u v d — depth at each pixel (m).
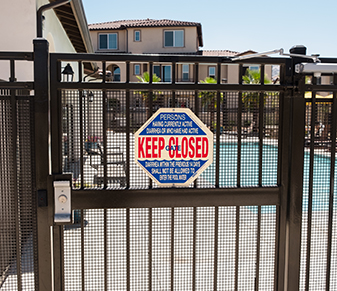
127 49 29.58
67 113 2.13
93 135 2.15
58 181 2.05
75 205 2.10
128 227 2.16
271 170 2.29
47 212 2.08
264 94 2.22
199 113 2.18
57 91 2.06
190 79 27.12
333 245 2.81
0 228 2.17
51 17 5.88
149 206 2.14
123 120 2.14
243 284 2.39
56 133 2.08
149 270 2.19
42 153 2.05
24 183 2.13
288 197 2.23
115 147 2.16
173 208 2.16
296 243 2.24
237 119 2.18
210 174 2.25
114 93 2.12
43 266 2.10
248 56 2.10
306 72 2.09
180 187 2.15
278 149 2.24
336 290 2.46
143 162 2.12
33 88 2.04
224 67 25.58
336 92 2.24
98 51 30.33
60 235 2.12
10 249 2.20
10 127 2.16
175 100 2.15
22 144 2.12
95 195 2.10
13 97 2.06
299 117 2.19
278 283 2.29
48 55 2.02
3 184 2.16
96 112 2.14
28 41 4.23
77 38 9.04
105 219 2.13
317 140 2.29
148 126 2.10
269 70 23.94
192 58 2.10
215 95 2.19
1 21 4.20
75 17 6.50
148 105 2.12
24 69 4.16
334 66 2.04
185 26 28.88
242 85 2.15
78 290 2.48
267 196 2.23
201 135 2.12
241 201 2.21
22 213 2.15
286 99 2.20
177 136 2.11
